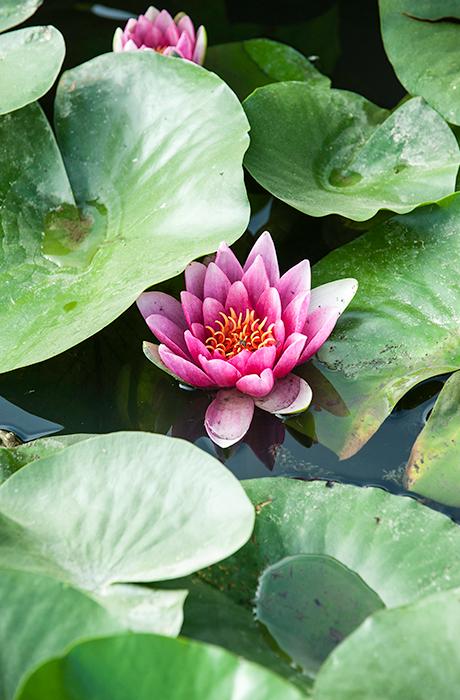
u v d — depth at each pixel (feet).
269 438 3.75
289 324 3.78
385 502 3.53
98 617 3.31
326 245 4.14
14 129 4.00
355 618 3.41
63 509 3.48
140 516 3.46
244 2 5.00
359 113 4.17
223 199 3.85
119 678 3.21
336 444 3.71
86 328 3.72
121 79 4.03
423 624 3.29
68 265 3.88
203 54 4.39
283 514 3.54
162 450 3.50
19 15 4.34
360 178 4.05
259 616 3.42
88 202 3.99
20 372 3.92
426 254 3.86
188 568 3.38
